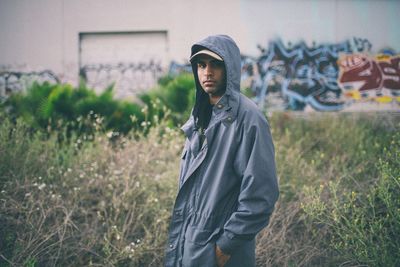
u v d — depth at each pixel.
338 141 5.35
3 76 8.08
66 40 8.12
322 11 8.00
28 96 6.16
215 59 2.01
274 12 8.06
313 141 5.57
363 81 8.02
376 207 3.39
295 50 8.08
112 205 3.74
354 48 8.00
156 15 8.09
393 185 3.30
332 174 4.17
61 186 3.92
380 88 8.00
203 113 2.23
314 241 3.34
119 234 3.29
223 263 1.94
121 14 8.12
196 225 1.97
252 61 8.12
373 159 4.37
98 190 3.94
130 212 3.66
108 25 8.12
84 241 3.34
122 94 8.24
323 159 4.82
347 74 8.03
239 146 1.92
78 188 3.66
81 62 8.24
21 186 3.59
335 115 6.91
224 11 8.07
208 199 1.95
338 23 8.00
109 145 4.95
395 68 7.94
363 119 6.56
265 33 8.09
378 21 7.93
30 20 8.08
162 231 3.45
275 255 3.20
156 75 8.20
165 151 4.73
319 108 8.11
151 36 8.20
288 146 5.31
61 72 8.14
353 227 3.04
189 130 2.16
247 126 1.91
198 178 1.99
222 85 2.07
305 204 3.54
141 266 3.25
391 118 6.47
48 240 3.23
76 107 6.00
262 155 1.87
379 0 7.91
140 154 4.45
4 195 3.44
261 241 3.24
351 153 4.78
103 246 3.37
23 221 3.35
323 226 3.45
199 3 8.07
